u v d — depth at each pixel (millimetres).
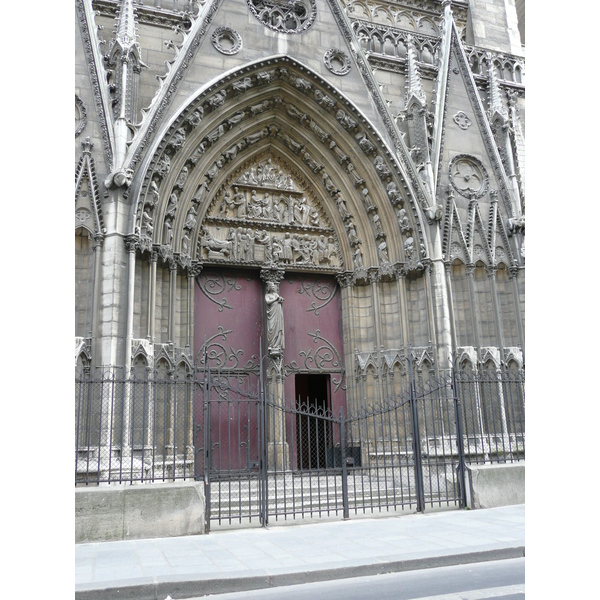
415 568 8297
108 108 14500
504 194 18312
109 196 13977
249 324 16922
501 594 6797
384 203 17281
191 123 15430
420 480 12508
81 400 12883
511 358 16859
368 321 17406
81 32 14977
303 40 17250
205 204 16438
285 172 18094
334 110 17297
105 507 10125
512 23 22203
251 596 7148
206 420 11328
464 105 18766
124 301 13555
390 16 20125
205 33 16094
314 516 12008
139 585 7168
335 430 17062
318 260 17734
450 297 16547
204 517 10656
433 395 15852
